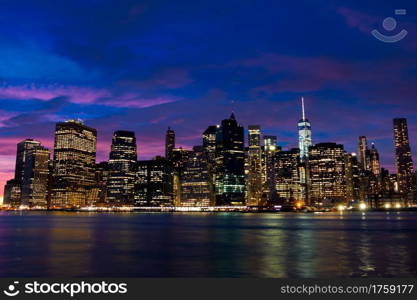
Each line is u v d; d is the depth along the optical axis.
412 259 53.91
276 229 135.62
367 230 126.31
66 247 71.62
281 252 62.94
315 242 81.25
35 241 84.81
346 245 74.12
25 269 47.16
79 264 50.91
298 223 192.25
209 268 47.38
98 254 61.19
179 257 57.41
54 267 48.56
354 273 43.25
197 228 147.00
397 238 91.19
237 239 90.50
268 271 44.91
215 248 69.88
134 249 68.50
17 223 194.25
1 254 61.22
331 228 140.38
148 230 132.00
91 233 113.75
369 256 57.12
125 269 47.06
